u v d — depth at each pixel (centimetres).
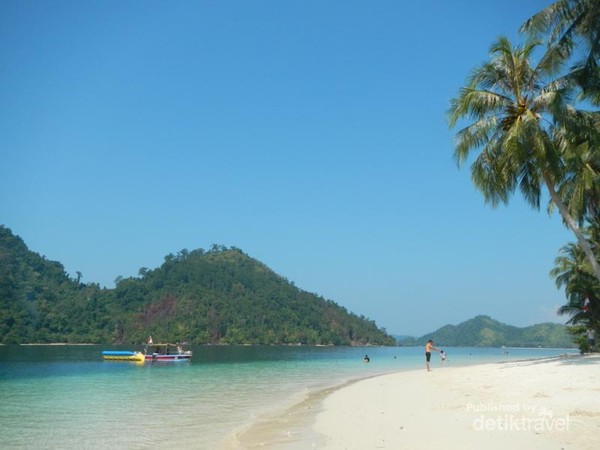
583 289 4928
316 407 1908
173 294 18725
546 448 891
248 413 1822
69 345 13675
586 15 1917
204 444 1265
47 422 1639
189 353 6378
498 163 2436
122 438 1360
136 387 2877
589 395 1511
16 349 9969
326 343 19650
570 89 2328
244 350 11988
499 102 2397
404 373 3659
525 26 2041
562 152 2344
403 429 1200
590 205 3023
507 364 3906
